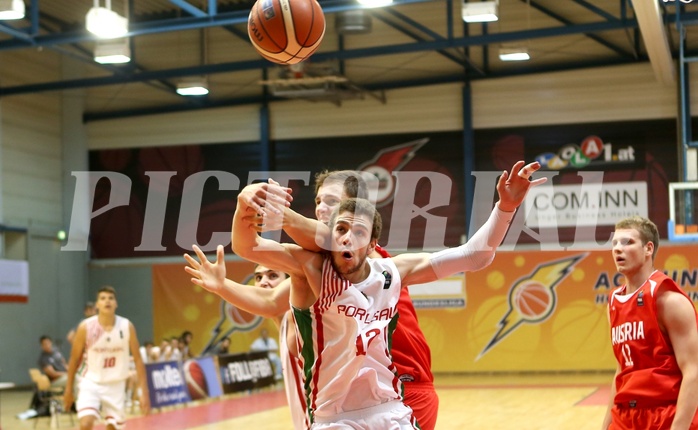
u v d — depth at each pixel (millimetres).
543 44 18953
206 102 20859
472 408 12656
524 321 18719
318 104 20562
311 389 2852
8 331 18562
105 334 7812
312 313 2797
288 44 4512
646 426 3664
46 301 19719
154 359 15109
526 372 18656
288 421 11555
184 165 21094
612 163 18719
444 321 19094
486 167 19484
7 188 19062
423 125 19969
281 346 3730
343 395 2820
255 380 16594
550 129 19188
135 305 20875
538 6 18312
